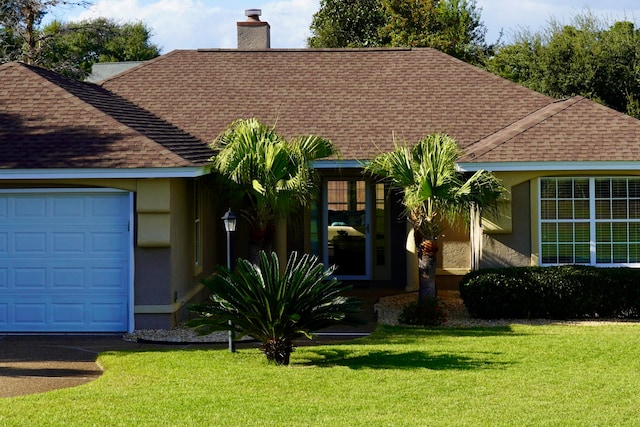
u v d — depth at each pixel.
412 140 19.81
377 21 45.38
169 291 15.54
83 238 15.61
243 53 23.58
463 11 42.53
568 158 16.70
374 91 21.88
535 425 9.20
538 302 16.55
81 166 14.83
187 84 22.20
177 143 17.06
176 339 14.64
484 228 17.31
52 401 10.20
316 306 12.47
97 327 15.64
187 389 10.83
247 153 16.25
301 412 9.70
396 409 9.85
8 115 16.31
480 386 10.95
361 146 19.64
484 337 14.57
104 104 17.72
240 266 12.59
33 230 15.65
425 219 16.44
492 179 16.06
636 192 17.25
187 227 17.30
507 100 21.31
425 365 12.25
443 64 22.89
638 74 34.78
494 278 16.58
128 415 9.56
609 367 12.12
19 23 38.12
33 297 15.67
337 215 22.06
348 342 14.36
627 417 9.51
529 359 12.64
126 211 15.55
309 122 20.64
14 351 13.84
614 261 17.31
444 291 20.75
